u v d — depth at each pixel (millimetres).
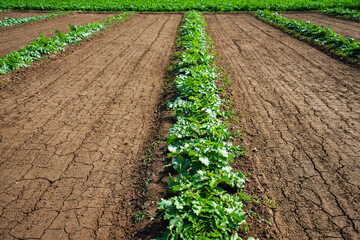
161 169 4312
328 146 4785
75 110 6359
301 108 6184
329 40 10945
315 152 4645
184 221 3090
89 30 13891
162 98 6934
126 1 27469
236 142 4977
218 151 4082
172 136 4586
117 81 8125
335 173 4137
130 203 3734
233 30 15461
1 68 8336
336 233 3188
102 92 7359
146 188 3947
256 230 3236
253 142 5000
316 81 7695
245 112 6121
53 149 4918
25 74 8562
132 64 9648
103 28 15234
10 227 3365
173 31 15336
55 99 6922
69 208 3658
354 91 6887
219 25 17266
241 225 3277
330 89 7109
